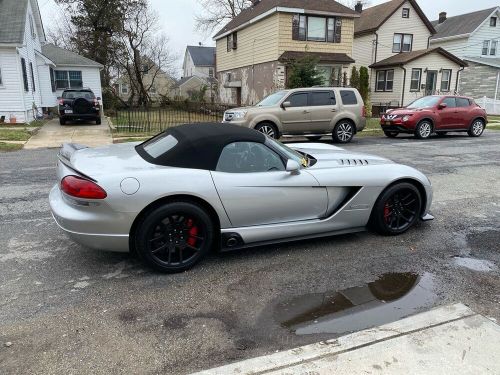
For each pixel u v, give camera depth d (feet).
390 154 32.42
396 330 8.63
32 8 70.69
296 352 7.91
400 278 11.30
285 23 69.05
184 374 7.36
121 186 10.42
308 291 10.52
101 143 38.40
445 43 109.60
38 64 70.18
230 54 90.53
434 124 44.21
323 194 12.81
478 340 8.29
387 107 84.02
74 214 10.49
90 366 7.55
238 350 8.08
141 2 112.57
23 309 9.42
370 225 14.16
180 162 11.28
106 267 11.65
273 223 12.35
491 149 35.88
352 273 11.56
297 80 57.57
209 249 11.72
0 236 13.83
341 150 16.03
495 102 89.81
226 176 11.46
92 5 104.99
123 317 9.19
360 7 102.37
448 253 13.01
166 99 112.78
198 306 9.71
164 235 11.10
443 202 18.70
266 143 12.38
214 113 72.13
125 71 130.93
